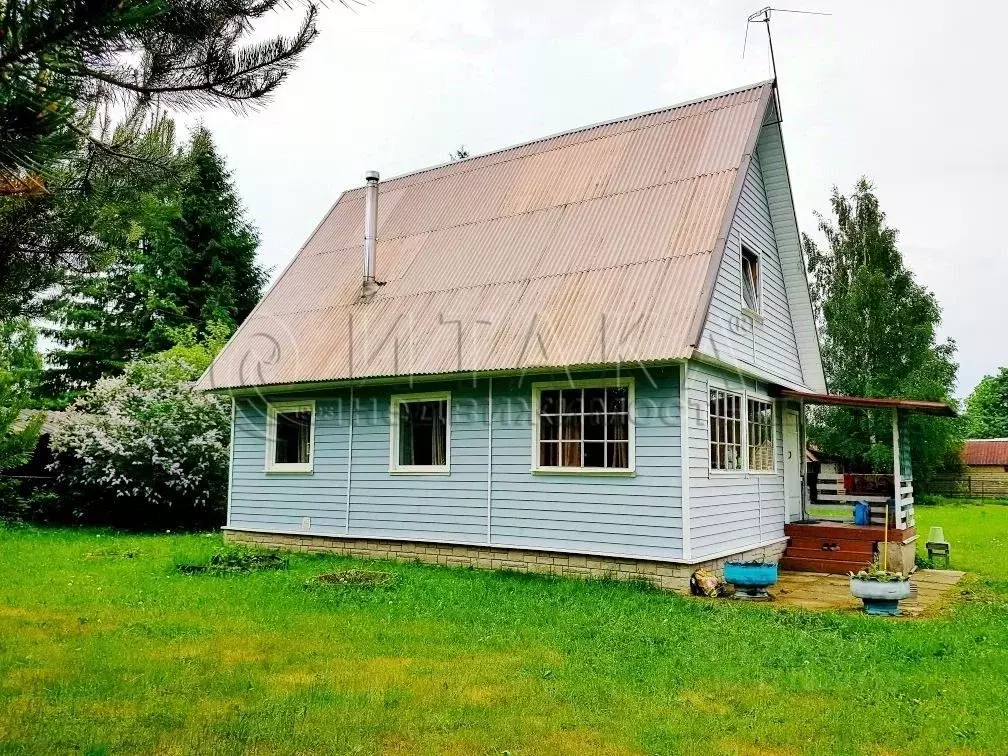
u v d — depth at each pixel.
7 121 3.04
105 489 18.50
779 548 13.87
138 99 3.91
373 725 5.12
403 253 15.56
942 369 34.59
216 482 18.95
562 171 14.84
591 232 13.04
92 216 4.67
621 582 10.75
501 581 10.93
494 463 12.25
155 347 31.36
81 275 4.95
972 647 7.53
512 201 14.95
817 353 16.39
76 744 4.75
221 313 32.34
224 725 5.09
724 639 7.66
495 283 13.29
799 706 5.67
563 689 5.93
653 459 10.82
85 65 3.28
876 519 14.75
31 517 19.53
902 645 7.54
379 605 9.22
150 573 11.56
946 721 5.38
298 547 14.49
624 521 10.97
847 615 9.06
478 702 5.61
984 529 22.88
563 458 11.70
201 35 3.70
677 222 12.15
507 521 12.03
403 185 17.67
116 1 2.85
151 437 17.97
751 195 13.88
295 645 7.23
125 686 5.90
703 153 13.08
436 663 6.67
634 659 6.88
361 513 13.73
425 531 12.88
